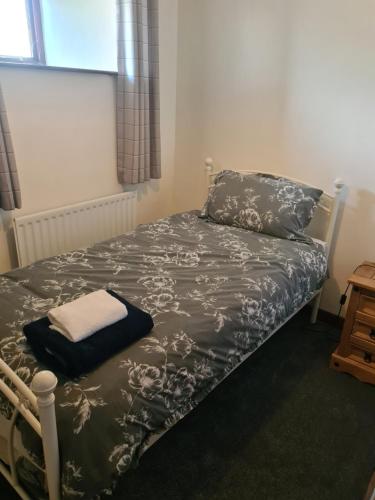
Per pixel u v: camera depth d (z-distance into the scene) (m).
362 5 2.01
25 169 2.13
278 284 1.79
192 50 2.71
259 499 1.45
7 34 2.08
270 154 2.58
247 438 1.70
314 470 1.57
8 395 1.04
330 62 2.19
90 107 2.35
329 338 2.44
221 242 2.18
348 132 2.23
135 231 2.32
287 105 2.41
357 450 1.67
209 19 2.57
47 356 1.19
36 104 2.07
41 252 2.25
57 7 2.19
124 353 1.24
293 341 2.39
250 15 2.39
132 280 1.74
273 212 2.28
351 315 2.03
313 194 2.29
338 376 2.12
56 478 1.02
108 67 2.48
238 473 1.54
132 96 2.39
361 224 2.32
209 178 2.84
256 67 2.47
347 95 2.18
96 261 1.91
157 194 3.06
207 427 1.75
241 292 1.67
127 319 1.33
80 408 1.05
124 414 1.10
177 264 1.91
